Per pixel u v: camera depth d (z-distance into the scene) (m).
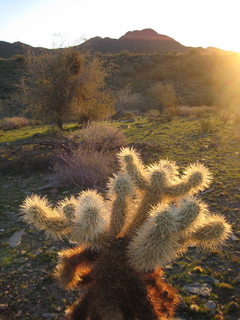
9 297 3.72
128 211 2.46
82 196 2.44
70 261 2.54
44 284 3.97
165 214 2.01
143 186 2.47
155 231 2.02
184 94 54.50
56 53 20.52
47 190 7.92
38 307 3.55
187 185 2.45
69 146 10.11
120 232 2.49
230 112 22.38
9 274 4.19
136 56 73.88
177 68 66.69
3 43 133.50
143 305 2.19
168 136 14.73
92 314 2.25
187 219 2.09
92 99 21.23
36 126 24.81
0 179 9.19
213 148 11.27
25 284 3.97
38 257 4.62
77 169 8.12
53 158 9.71
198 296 3.58
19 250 4.85
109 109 22.19
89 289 2.44
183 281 3.89
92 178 7.98
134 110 34.19
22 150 10.92
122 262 2.28
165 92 36.41
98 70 21.75
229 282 3.82
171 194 2.47
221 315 3.26
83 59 21.12
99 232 2.22
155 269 2.42
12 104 38.53
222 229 2.28
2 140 16.70
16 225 5.80
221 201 6.31
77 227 2.20
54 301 3.64
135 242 2.18
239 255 4.38
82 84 20.91
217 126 16.47
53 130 18.44
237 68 66.25
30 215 2.34
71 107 20.02
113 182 2.44
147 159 10.07
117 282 2.18
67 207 2.37
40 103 20.36
